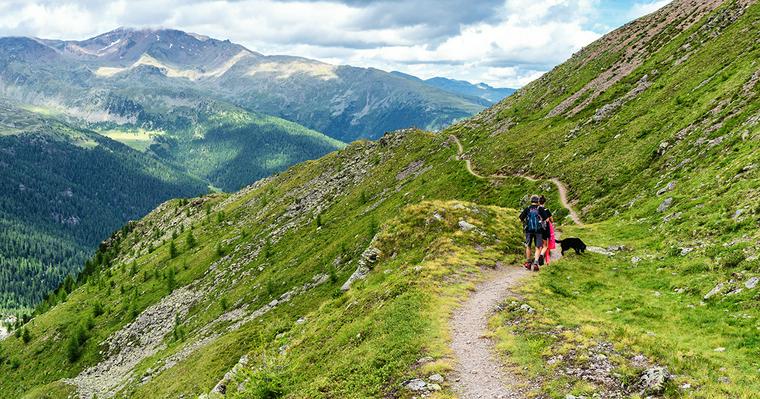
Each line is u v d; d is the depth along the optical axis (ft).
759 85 151.64
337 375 62.39
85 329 446.19
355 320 81.41
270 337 112.88
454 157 376.07
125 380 315.37
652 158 177.88
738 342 53.88
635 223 125.18
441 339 62.28
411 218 136.67
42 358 448.24
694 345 55.52
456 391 49.98
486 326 65.57
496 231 120.26
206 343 284.41
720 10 309.22
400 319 70.33
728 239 83.87
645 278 85.20
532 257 102.32
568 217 178.40
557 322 63.52
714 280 73.00
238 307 327.88
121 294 521.65
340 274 269.23
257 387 69.82
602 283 85.10
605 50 440.04
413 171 406.00
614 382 46.32
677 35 343.67
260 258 409.28
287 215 488.85
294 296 284.41
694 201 111.45
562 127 313.32
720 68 216.33
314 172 587.27
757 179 96.07
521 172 271.90
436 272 87.86
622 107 277.03
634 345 53.26
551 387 47.29
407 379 54.29
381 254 130.31
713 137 146.10
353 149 582.35
